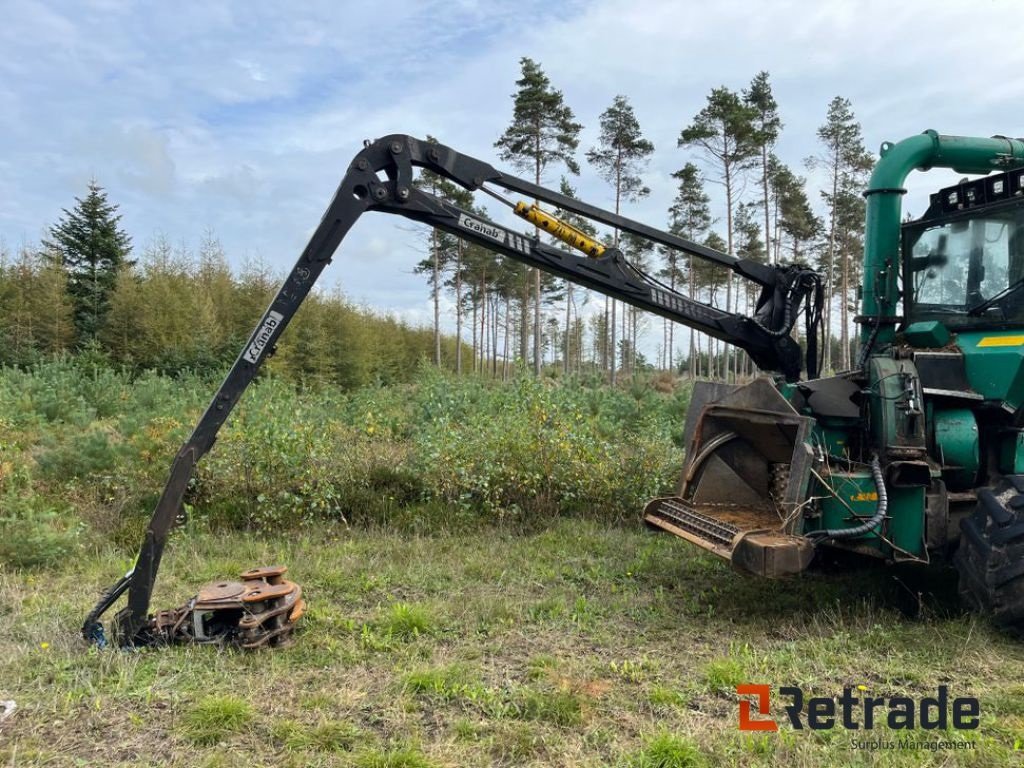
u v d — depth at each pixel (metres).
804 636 4.64
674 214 33.91
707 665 4.06
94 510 7.12
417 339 39.69
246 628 4.20
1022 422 5.14
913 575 5.66
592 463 8.20
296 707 3.55
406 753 3.07
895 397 4.92
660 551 6.62
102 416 12.11
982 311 5.36
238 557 6.25
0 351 18.80
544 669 4.00
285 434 7.50
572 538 7.07
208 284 23.55
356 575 5.82
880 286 5.73
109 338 20.25
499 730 3.34
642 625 4.83
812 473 4.79
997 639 4.48
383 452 8.52
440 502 7.78
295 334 21.83
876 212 5.78
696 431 5.67
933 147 5.82
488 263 34.72
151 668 3.94
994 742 3.25
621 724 3.43
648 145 30.02
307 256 4.64
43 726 3.34
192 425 8.29
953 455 5.07
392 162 4.83
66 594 5.26
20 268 22.20
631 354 46.75
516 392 9.74
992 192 5.31
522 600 5.27
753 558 4.54
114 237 25.39
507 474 7.86
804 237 34.97
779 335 5.64
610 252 5.38
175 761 3.07
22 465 7.63
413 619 4.64
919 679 3.95
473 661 4.15
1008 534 4.38
